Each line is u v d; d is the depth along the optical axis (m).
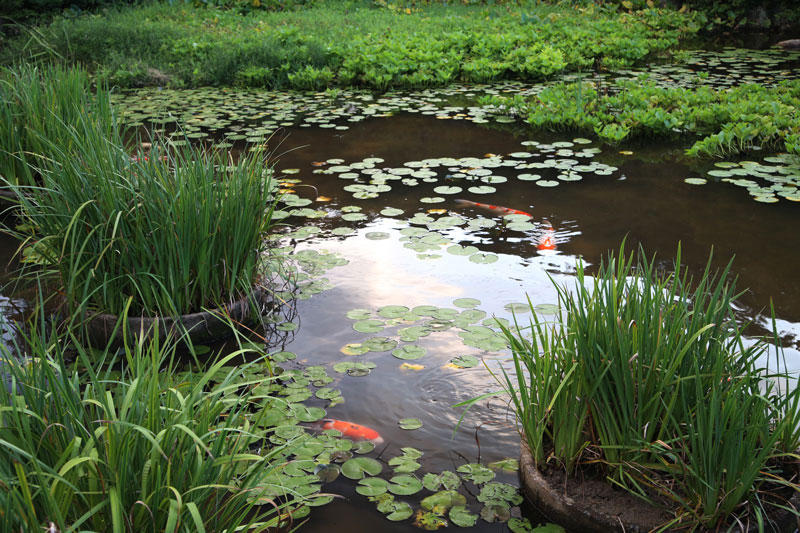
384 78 8.49
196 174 3.11
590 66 9.68
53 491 1.40
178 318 2.89
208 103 7.79
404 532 1.95
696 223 4.21
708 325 1.86
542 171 5.27
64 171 3.10
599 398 1.98
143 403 1.71
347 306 3.28
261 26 11.21
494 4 14.00
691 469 1.85
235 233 3.09
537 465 2.11
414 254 3.83
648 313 1.96
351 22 11.90
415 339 2.96
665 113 6.22
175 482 1.61
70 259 2.95
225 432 1.73
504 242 3.98
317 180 5.14
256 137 6.26
